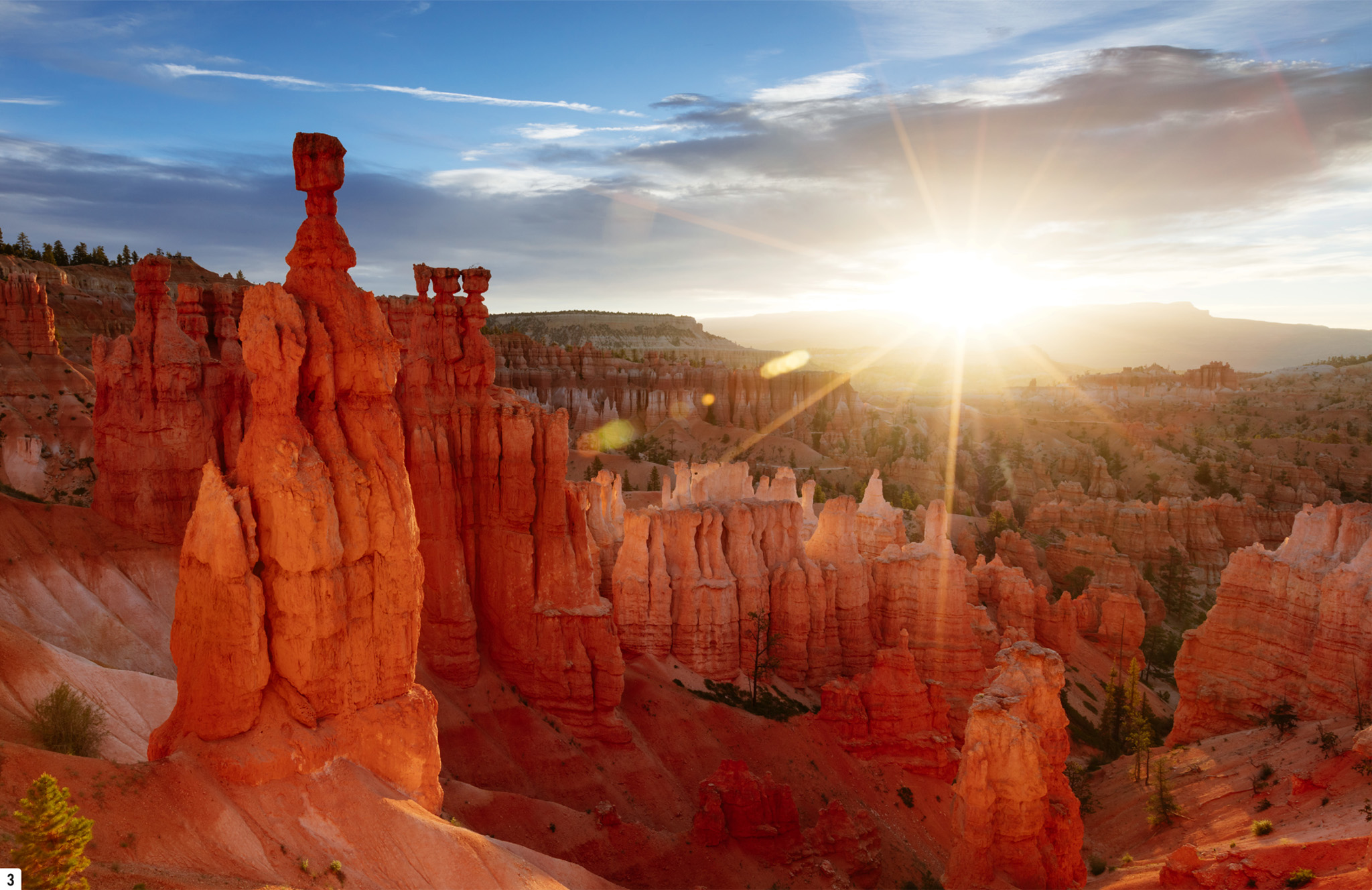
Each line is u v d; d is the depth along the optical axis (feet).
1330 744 176.35
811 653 252.42
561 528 186.80
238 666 97.35
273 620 101.45
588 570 191.72
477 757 164.66
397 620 112.37
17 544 192.34
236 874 84.64
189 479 219.20
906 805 198.39
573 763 173.27
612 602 230.07
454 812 139.95
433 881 99.30
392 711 110.32
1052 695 148.87
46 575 192.44
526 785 165.27
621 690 186.91
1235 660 234.17
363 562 109.40
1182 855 139.23
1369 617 197.36
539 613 183.52
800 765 196.95
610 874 145.18
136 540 212.64
